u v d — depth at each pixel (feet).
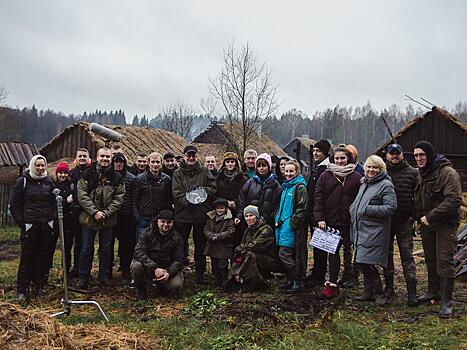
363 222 20.45
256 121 70.95
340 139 221.87
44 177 22.89
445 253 18.94
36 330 14.75
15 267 30.94
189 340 16.81
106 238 25.17
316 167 25.11
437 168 19.26
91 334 15.99
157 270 22.36
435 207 19.27
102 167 24.70
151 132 66.80
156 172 25.75
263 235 23.93
